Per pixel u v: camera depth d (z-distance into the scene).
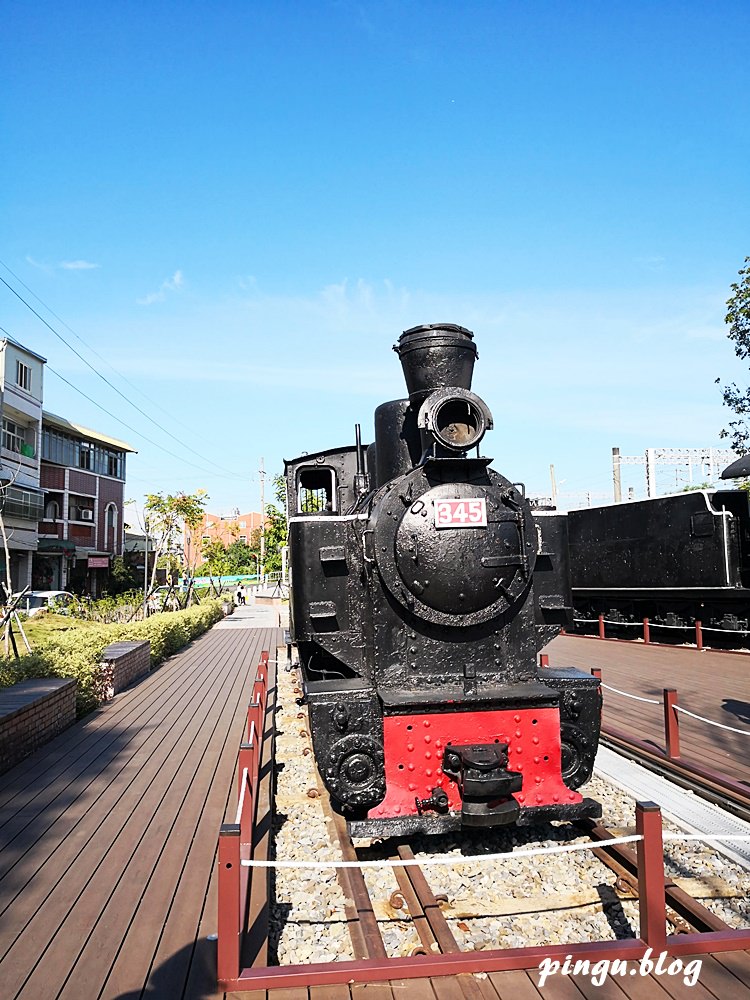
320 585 5.40
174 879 4.24
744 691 10.14
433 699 4.76
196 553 45.69
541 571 5.54
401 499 5.24
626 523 17.33
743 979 3.23
